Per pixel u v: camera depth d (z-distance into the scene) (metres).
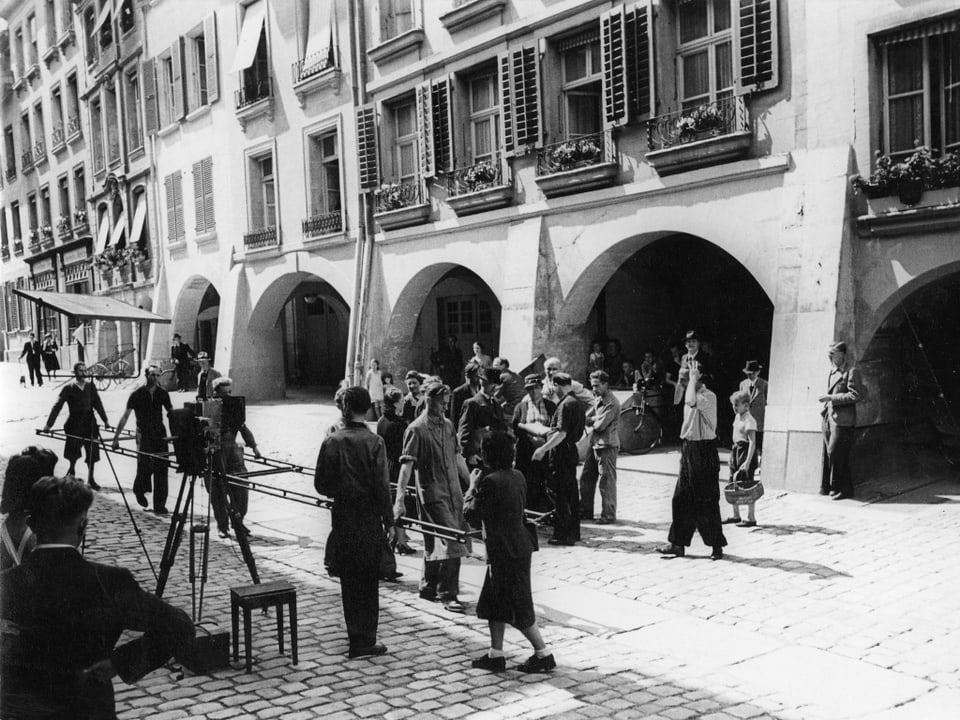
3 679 2.92
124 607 3.10
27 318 26.64
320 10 19.56
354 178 18.89
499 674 5.30
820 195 11.08
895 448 11.51
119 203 27.88
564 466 8.66
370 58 18.20
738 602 6.63
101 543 9.15
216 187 23.30
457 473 7.08
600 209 13.85
